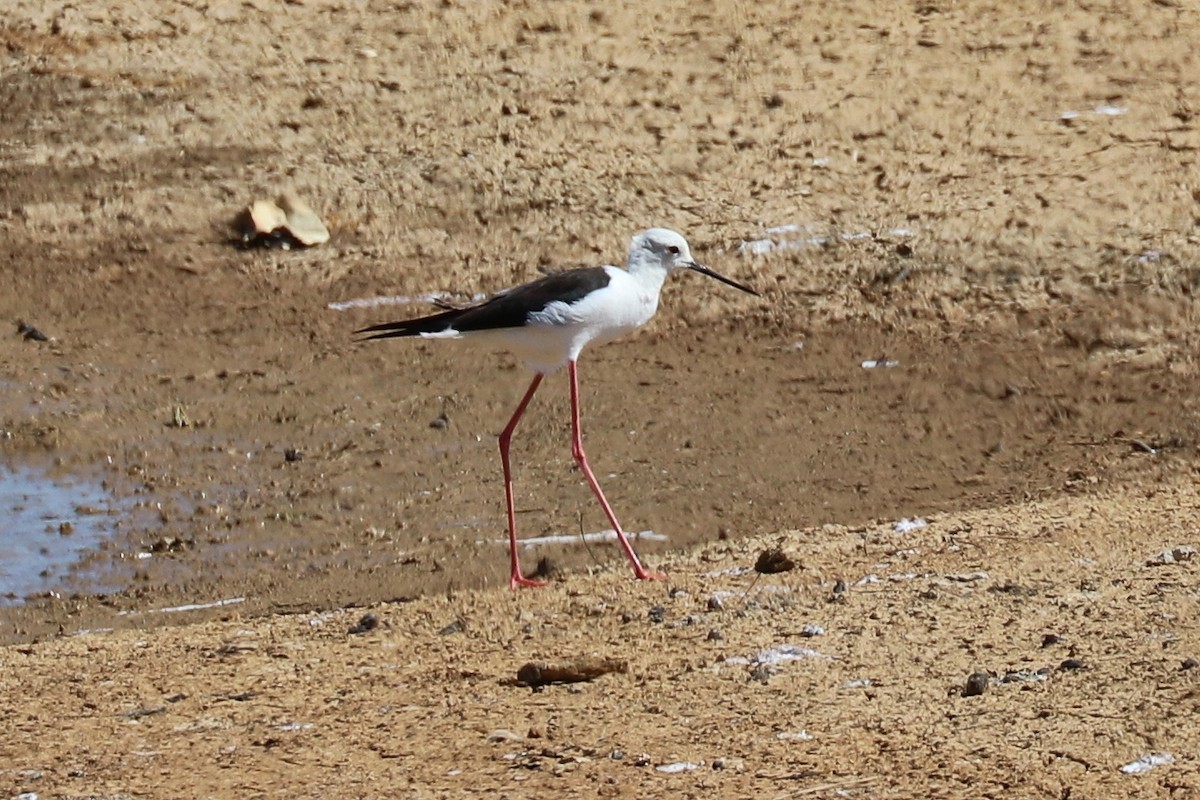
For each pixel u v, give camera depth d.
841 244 17.86
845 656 8.84
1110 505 11.80
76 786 8.05
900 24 22.22
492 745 8.10
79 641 10.72
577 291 11.85
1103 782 7.18
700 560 11.52
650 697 8.55
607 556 12.52
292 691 9.16
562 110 20.55
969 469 14.02
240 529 13.42
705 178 19.20
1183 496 11.98
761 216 18.47
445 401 15.73
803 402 15.43
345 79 21.33
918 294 17.02
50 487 14.22
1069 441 14.40
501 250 18.31
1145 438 14.28
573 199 18.97
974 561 10.42
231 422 15.43
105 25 22.50
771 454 14.47
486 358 16.59
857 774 7.45
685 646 9.27
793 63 21.33
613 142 19.92
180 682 9.48
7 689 9.60
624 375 16.08
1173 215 17.81
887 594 9.84
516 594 10.89
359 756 8.13
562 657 9.23
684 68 21.33
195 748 8.41
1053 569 10.07
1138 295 16.56
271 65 21.66
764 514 13.31
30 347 16.92
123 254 18.56
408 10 22.81
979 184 18.70
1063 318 16.41
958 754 7.54
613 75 21.20
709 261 17.73
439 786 7.70
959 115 20.09
